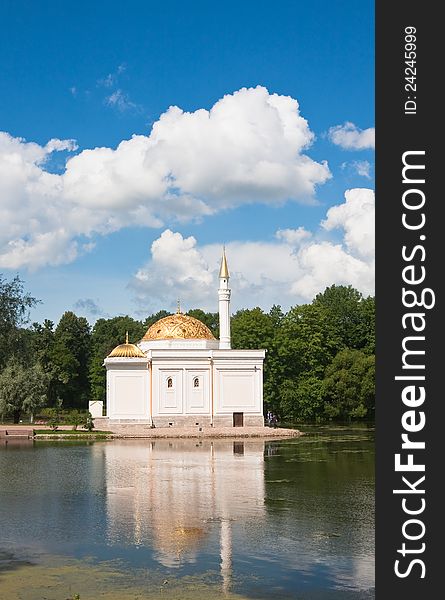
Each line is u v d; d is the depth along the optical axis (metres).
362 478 45.06
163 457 59.03
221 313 108.44
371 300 134.62
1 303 92.62
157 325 109.69
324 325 122.81
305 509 34.16
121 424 96.38
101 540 27.81
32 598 21.02
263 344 119.19
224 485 42.00
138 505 35.28
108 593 21.47
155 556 25.48
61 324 151.88
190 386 98.62
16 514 33.03
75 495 38.44
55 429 89.44
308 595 21.39
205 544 27.16
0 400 92.56
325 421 120.25
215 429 92.81
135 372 98.19
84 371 153.12
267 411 118.81
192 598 21.05
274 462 54.78
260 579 22.86
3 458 58.16
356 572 23.62
